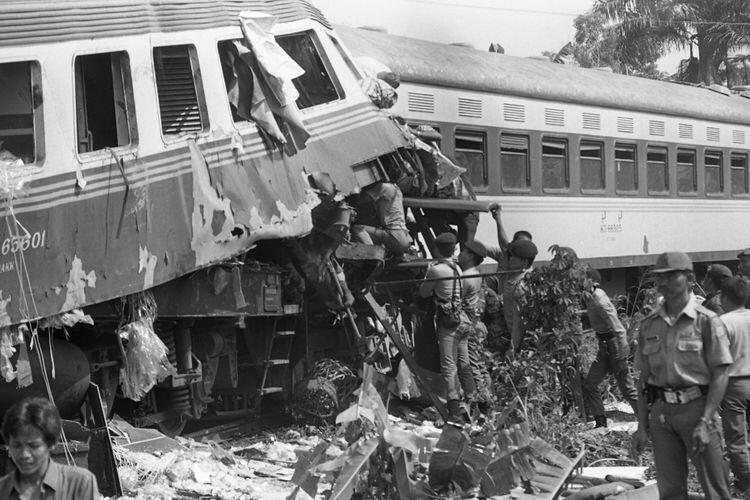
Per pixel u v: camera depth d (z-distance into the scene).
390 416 13.98
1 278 9.44
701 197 28.11
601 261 24.39
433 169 15.21
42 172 9.83
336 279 13.35
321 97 13.23
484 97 21.02
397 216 14.18
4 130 9.77
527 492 9.42
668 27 43.34
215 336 12.48
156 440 11.19
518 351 14.01
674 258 8.73
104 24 10.55
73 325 10.52
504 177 21.53
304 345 14.16
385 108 14.14
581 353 13.86
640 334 9.01
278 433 13.35
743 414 10.22
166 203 10.88
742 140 30.05
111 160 10.41
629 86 26.38
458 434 9.21
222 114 11.61
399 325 15.49
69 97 10.10
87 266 10.10
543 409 13.24
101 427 9.93
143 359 10.71
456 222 16.61
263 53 12.02
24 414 5.35
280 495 10.26
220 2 11.95
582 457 10.69
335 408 13.70
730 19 43.12
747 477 10.20
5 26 9.75
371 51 18.81
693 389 8.66
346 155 13.18
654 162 26.41
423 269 15.07
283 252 13.02
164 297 11.32
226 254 11.42
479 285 14.17
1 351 9.46
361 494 8.64
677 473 8.91
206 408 13.33
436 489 9.22
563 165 23.28
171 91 11.29
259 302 12.55
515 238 15.44
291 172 12.26
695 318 8.67
